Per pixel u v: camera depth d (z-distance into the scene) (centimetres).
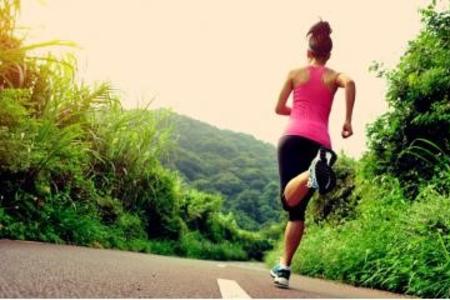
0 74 634
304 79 370
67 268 282
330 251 711
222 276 359
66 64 766
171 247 1330
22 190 613
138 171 1106
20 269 252
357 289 430
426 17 770
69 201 780
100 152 988
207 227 2528
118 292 217
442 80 745
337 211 1172
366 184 903
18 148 579
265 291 290
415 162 816
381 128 838
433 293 393
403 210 639
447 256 397
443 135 783
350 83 362
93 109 873
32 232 590
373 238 564
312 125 359
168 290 240
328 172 331
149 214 1239
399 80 816
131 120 1078
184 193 1988
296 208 351
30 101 723
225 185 9281
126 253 591
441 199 537
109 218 952
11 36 671
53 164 655
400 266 445
